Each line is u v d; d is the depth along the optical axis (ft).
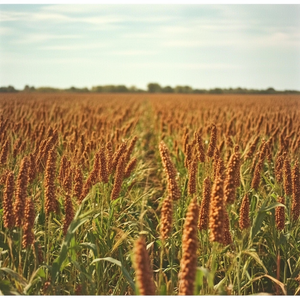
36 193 21.74
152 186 36.04
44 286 14.38
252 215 21.44
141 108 136.98
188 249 10.63
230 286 14.67
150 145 61.00
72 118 56.03
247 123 45.01
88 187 19.48
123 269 14.87
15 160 27.94
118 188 19.98
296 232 21.02
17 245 15.67
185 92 589.32
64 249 14.30
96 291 16.06
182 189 24.50
